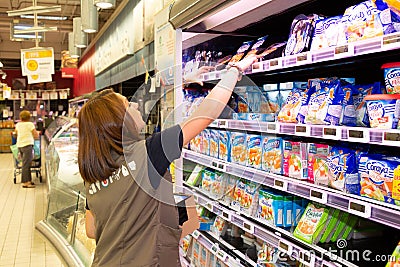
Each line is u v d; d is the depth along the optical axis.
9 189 9.12
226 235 2.89
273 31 2.92
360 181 1.68
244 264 2.48
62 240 3.71
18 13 7.46
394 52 1.75
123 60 7.59
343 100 1.84
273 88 2.49
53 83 20.19
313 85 2.03
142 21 5.54
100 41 10.29
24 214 6.86
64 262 3.38
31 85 19.92
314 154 1.97
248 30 2.98
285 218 2.23
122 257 1.55
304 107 1.99
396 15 1.51
